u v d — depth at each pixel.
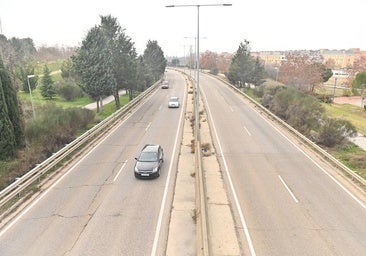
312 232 13.86
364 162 22.92
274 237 13.47
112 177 20.03
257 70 67.62
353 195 17.64
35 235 13.65
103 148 26.20
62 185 18.84
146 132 31.55
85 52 39.00
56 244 12.98
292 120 34.66
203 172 19.53
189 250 12.56
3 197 16.44
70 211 15.71
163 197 17.19
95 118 35.84
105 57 39.50
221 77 96.06
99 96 41.44
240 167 21.98
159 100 52.66
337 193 17.88
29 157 21.83
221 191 18.05
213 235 13.62
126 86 46.56
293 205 16.39
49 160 20.33
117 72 43.97
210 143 27.84
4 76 22.59
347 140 28.14
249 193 17.80
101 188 18.39
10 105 22.88
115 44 43.72
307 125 32.50
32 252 12.48
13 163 20.45
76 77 53.47
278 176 20.36
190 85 74.00
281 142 28.30
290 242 13.10
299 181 19.56
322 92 68.25
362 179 18.44
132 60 46.94
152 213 15.45
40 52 111.06
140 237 13.43
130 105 43.88
